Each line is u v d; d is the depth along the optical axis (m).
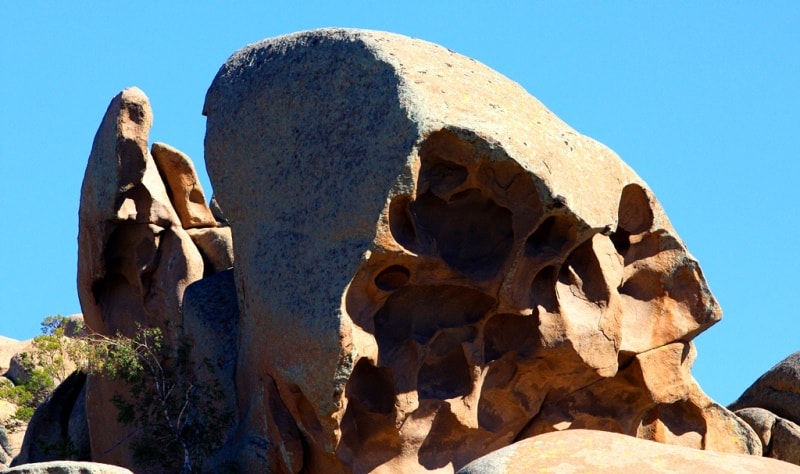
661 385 39.88
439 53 38.75
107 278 45.94
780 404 45.25
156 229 45.03
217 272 45.53
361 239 36.00
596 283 38.44
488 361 38.06
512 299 37.31
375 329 36.94
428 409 37.62
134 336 45.19
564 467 30.09
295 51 39.91
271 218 38.81
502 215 37.31
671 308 40.19
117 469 33.41
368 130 36.97
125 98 44.03
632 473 29.92
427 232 36.91
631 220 39.97
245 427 39.31
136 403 43.19
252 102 40.31
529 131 37.19
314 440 37.03
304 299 36.59
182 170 46.25
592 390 39.47
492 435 38.59
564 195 36.53
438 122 35.94
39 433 48.06
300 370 36.41
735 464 30.44
